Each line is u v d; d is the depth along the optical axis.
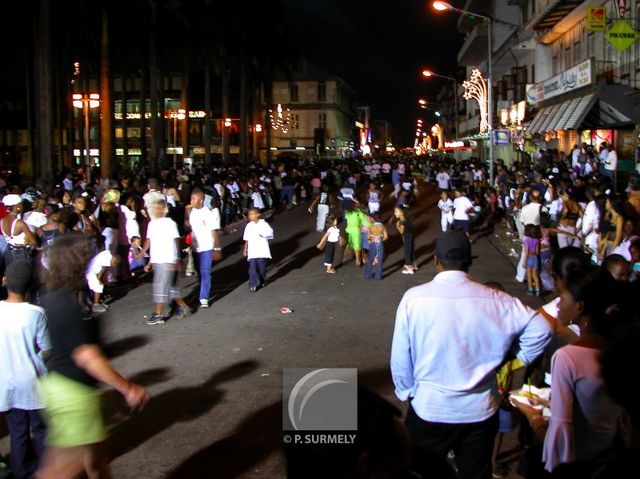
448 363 3.68
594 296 3.49
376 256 14.68
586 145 24.06
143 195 17.52
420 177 54.88
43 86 24.94
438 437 3.71
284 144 95.69
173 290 11.12
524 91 40.44
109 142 31.11
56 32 42.00
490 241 20.77
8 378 5.00
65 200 14.72
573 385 3.39
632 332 2.84
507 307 3.72
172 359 8.86
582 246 12.62
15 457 5.14
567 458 3.37
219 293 13.31
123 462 5.79
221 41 45.66
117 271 13.88
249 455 5.89
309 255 18.11
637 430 2.65
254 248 13.55
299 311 11.68
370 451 2.16
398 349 3.80
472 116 65.94
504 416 5.37
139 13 36.72
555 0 27.81
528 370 5.05
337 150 94.44
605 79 23.06
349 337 9.90
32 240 10.60
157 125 37.28
